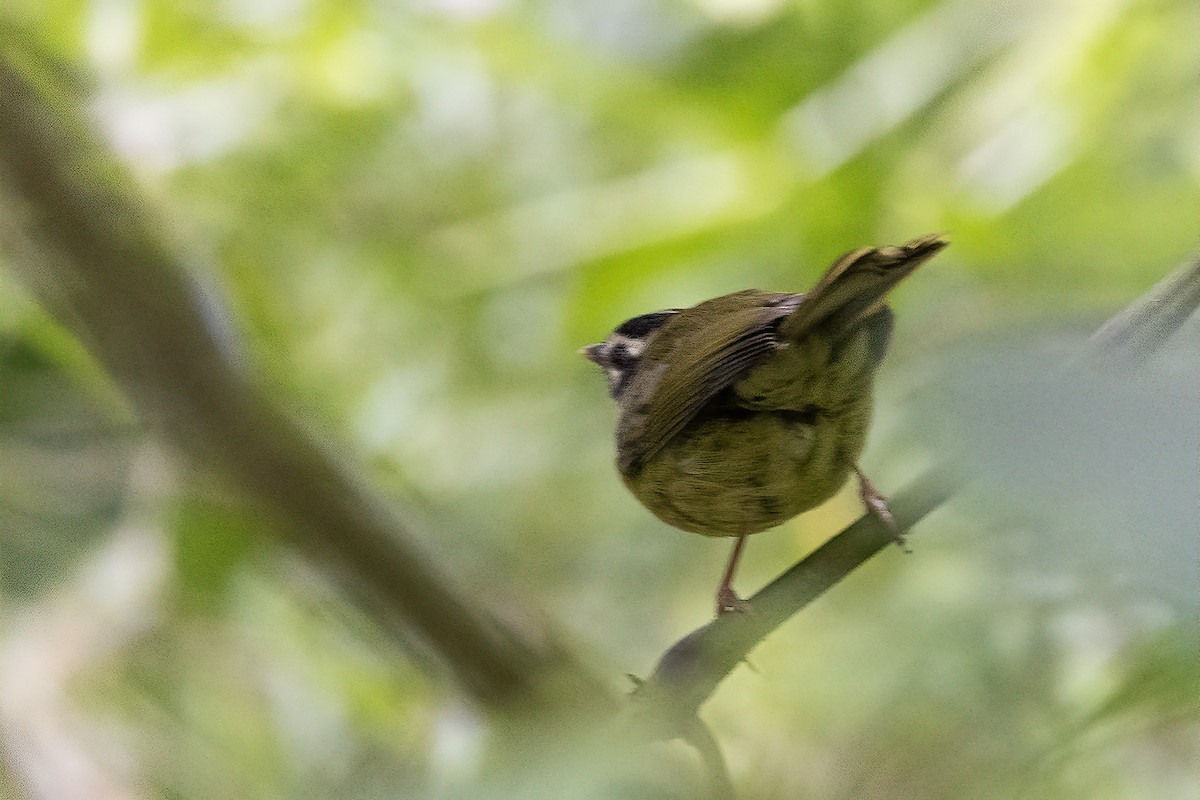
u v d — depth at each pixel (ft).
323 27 37.63
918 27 36.70
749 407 22.04
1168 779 16.56
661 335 26.11
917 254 18.98
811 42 37.40
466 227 41.06
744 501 23.66
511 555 37.60
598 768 11.10
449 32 38.32
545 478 39.73
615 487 40.04
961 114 34.83
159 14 35.94
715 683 17.24
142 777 29.58
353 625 30.37
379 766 23.09
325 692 30.83
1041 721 16.52
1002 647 16.58
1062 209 32.12
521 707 20.03
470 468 39.75
